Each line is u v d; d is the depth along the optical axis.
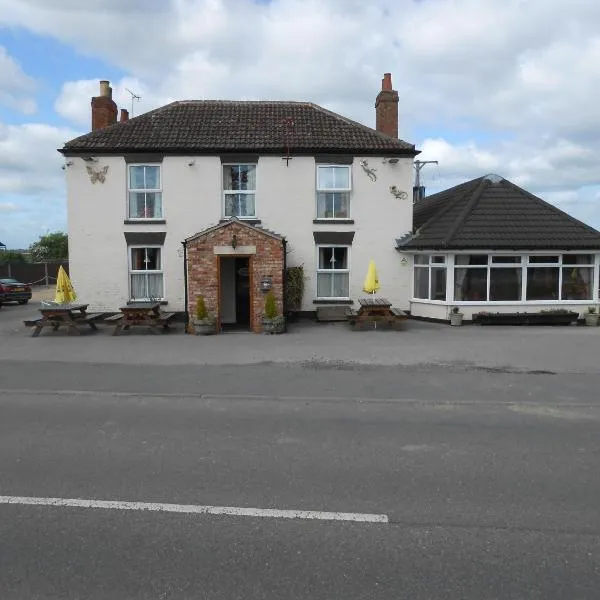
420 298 17.84
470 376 9.35
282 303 15.10
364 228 17.69
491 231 17.08
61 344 12.80
